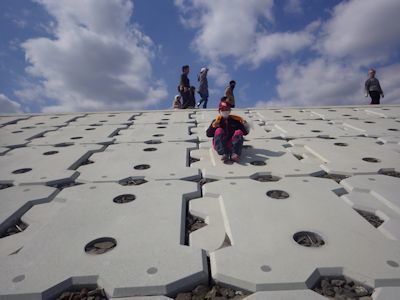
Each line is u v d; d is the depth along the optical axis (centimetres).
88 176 362
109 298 171
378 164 379
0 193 314
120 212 266
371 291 173
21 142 540
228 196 292
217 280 182
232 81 980
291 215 254
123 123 695
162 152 452
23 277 184
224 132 408
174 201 285
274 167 376
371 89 979
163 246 212
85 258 201
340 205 272
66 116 826
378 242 213
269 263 191
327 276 184
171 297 174
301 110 831
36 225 256
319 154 427
